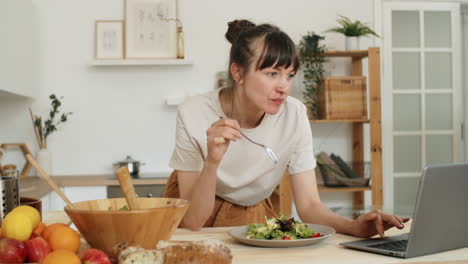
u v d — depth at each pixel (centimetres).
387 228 122
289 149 165
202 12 398
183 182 164
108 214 91
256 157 164
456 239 107
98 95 394
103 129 395
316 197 159
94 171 395
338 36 405
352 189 369
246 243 118
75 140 393
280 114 166
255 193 175
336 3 407
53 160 391
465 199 106
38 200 123
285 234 121
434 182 99
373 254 105
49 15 390
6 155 382
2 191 111
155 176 357
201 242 83
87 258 81
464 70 486
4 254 83
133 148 396
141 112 397
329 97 366
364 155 406
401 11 421
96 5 392
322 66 380
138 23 386
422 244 101
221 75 392
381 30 413
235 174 167
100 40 385
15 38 322
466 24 483
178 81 398
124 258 80
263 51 134
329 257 103
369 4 409
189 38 398
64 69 392
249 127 164
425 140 426
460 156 427
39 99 389
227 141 137
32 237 97
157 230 95
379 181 365
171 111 398
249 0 402
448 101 428
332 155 379
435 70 426
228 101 162
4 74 296
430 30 424
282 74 136
